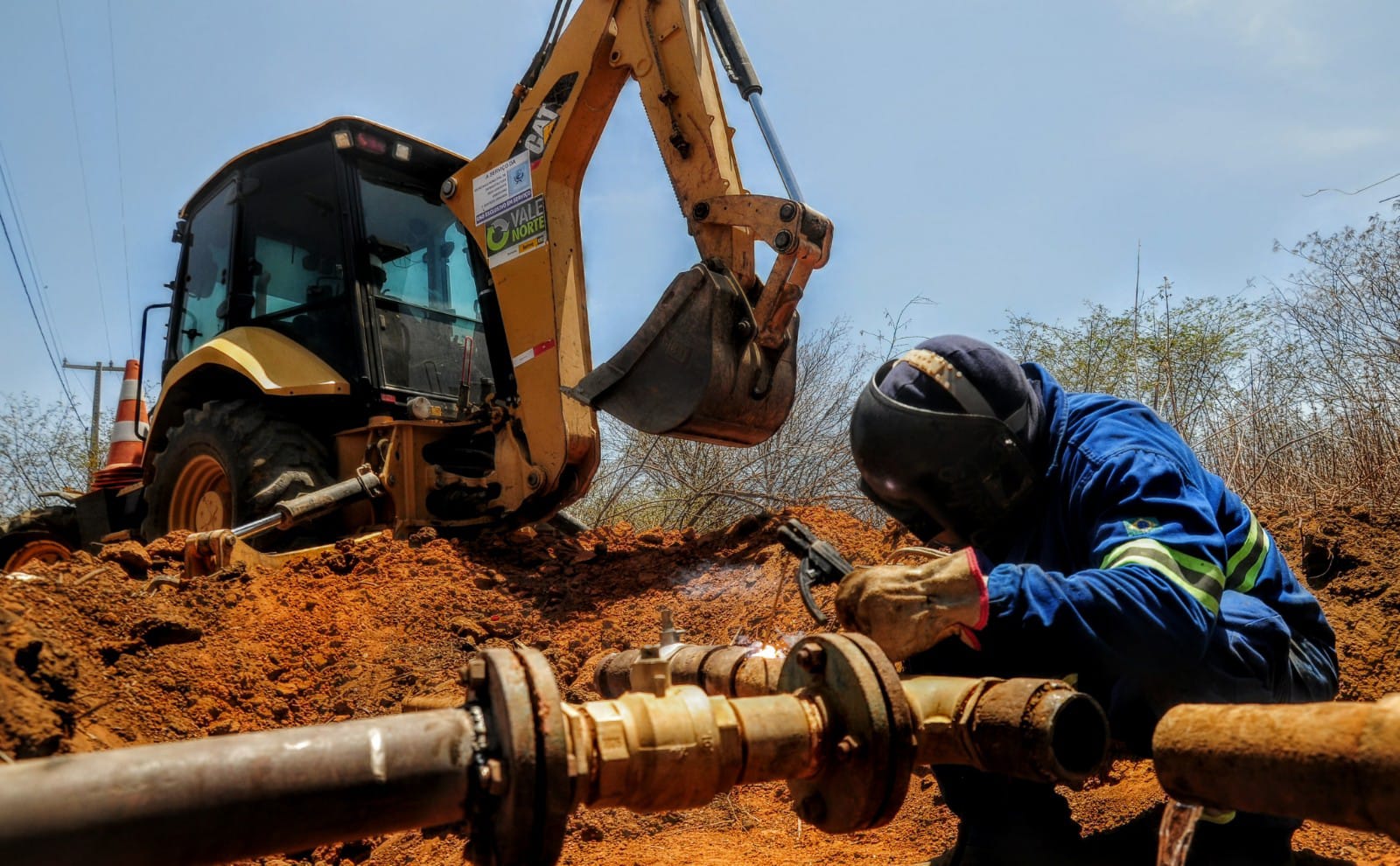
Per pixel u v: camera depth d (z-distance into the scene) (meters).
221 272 7.35
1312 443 5.87
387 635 4.74
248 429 6.32
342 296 6.51
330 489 5.99
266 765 1.36
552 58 6.06
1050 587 1.95
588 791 1.62
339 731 1.45
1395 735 1.32
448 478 6.29
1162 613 1.91
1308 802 1.41
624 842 3.26
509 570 5.65
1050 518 2.28
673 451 8.62
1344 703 1.43
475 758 1.51
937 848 2.96
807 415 8.72
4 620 2.83
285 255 6.89
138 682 3.93
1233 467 5.63
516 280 6.13
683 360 4.88
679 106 5.50
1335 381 6.06
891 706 1.79
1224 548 2.07
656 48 5.56
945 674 2.28
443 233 7.18
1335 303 6.36
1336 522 4.02
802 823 3.29
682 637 4.76
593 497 9.73
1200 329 7.53
